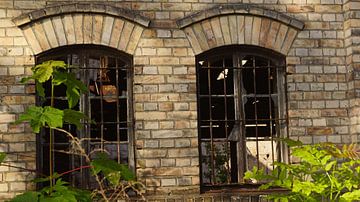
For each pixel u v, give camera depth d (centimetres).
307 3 650
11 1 591
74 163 600
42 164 596
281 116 646
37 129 302
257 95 638
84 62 609
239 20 630
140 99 608
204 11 621
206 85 660
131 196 594
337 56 651
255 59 650
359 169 415
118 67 618
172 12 622
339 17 655
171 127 611
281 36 639
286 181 411
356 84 633
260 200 617
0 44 586
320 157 429
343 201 396
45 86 613
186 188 607
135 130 606
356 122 631
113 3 611
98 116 620
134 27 612
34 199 286
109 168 322
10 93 584
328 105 643
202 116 658
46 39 594
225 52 639
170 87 615
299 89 639
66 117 325
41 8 595
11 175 574
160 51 616
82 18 600
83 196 303
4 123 579
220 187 625
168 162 607
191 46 623
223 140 630
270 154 687
